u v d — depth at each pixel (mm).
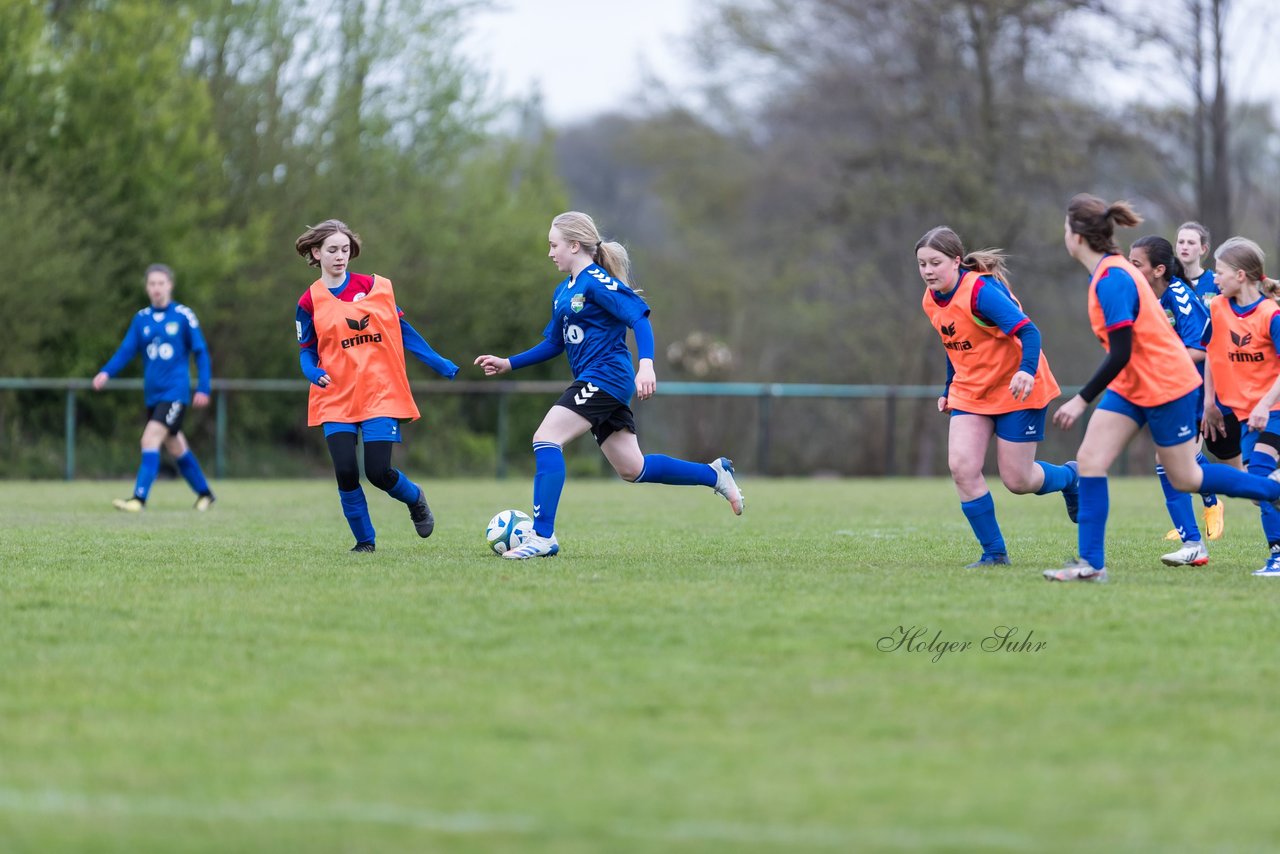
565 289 29500
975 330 27359
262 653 18703
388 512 49469
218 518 45312
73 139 88062
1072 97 117188
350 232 30344
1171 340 24812
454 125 106812
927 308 28000
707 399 113438
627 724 15141
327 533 38062
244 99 97938
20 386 78000
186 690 16672
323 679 17203
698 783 13125
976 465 28109
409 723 15195
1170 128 112188
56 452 82438
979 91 120062
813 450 114812
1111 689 16734
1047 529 40750
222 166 95312
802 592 23797
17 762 13852
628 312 28797
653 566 28031
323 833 11812
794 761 13820
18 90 85688
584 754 14031
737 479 92438
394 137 105625
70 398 78938
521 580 25469
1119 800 12703
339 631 20188
